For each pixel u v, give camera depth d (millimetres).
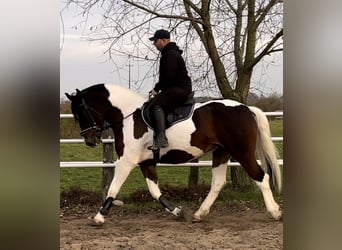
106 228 5570
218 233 5195
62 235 5156
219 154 5992
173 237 5031
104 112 5871
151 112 5566
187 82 5668
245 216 6219
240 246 4551
